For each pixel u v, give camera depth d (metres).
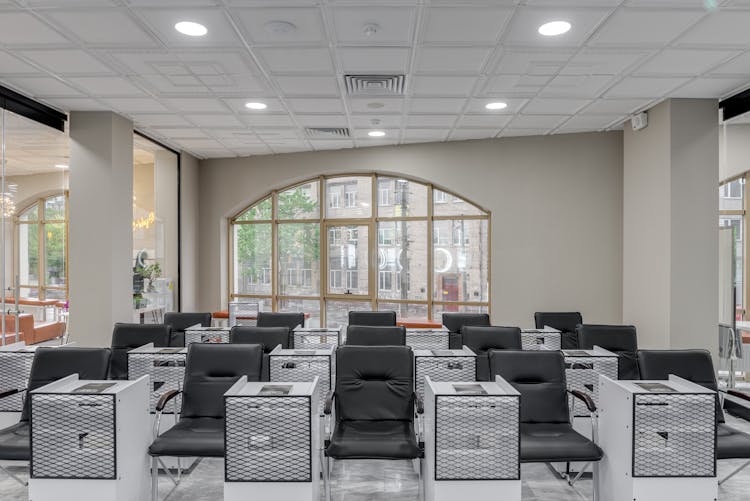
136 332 5.04
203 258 8.97
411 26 3.79
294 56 4.36
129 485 3.11
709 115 5.64
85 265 6.01
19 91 5.28
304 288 8.84
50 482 2.97
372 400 3.83
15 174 5.54
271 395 3.00
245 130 6.99
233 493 2.98
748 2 3.44
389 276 8.40
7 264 5.46
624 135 6.73
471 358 4.12
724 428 3.58
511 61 4.50
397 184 8.32
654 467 2.96
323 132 7.12
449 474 3.02
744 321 5.74
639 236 6.37
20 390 3.98
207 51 4.24
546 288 7.37
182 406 3.76
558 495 3.63
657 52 4.31
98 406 2.96
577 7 3.51
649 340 6.14
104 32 3.88
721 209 5.83
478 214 7.89
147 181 8.58
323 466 3.37
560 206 7.31
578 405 4.23
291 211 8.86
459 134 7.30
